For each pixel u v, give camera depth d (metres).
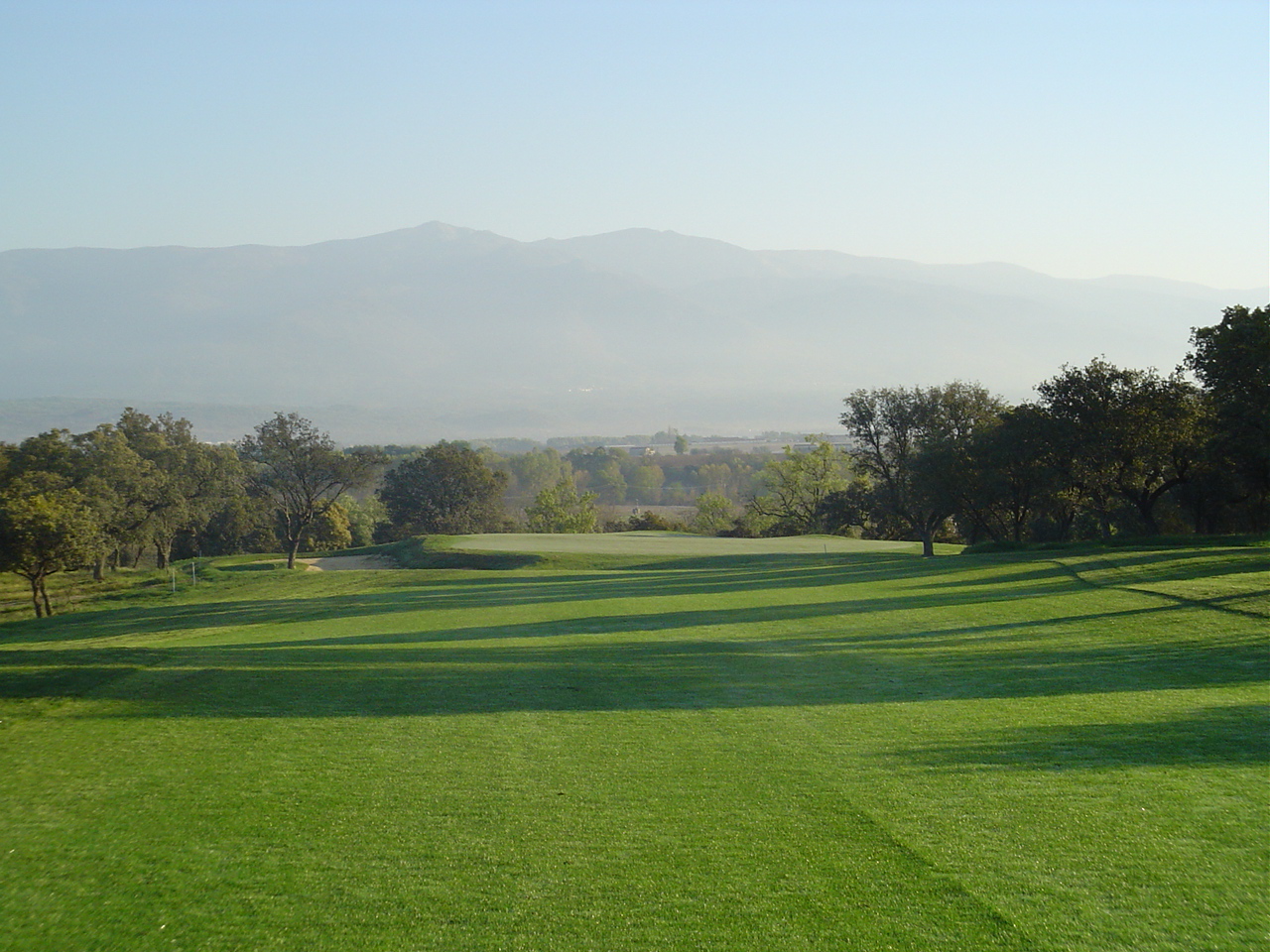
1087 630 20.11
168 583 48.75
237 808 8.80
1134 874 6.97
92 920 6.52
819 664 17.05
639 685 14.98
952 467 50.47
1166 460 44.84
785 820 8.35
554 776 9.78
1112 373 46.00
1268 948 5.82
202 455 77.94
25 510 43.59
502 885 7.05
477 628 24.27
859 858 7.44
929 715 12.52
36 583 44.19
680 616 25.95
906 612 24.78
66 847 7.85
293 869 7.38
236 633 26.03
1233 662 15.80
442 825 8.34
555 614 27.44
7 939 6.25
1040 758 10.18
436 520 115.31
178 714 12.57
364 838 8.04
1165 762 9.86
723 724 12.13
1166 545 37.47
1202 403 43.56
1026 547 44.72
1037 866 7.18
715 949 6.02
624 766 10.19
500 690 14.49
